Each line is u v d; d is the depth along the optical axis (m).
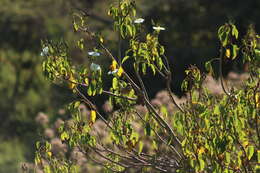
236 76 17.53
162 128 9.86
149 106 9.45
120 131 9.51
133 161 9.95
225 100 9.12
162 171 9.90
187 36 39.00
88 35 9.81
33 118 33.56
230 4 38.56
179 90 36.28
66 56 9.57
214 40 37.97
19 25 42.44
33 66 39.34
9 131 32.97
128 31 9.23
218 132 8.94
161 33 38.50
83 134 9.70
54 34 40.97
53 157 10.25
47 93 35.72
